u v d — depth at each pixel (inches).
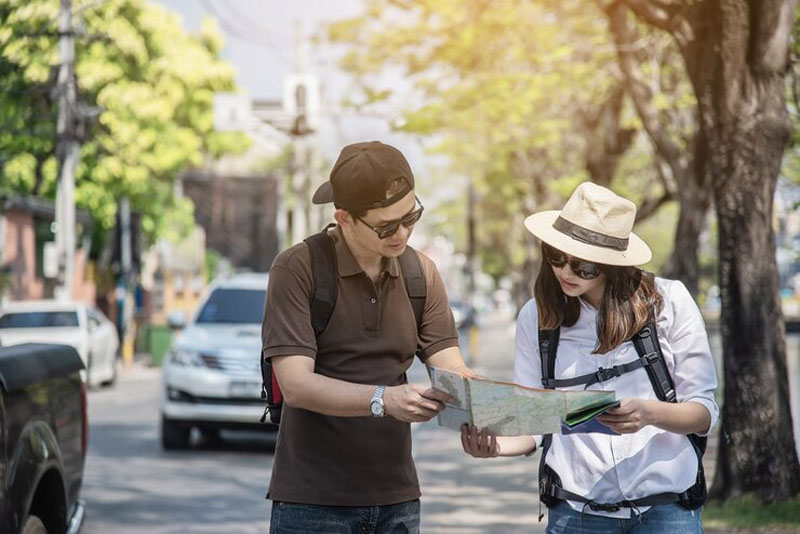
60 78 970.1
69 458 217.9
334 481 152.9
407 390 144.3
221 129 1008.2
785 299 1449.3
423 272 159.2
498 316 5241.1
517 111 821.2
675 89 804.0
